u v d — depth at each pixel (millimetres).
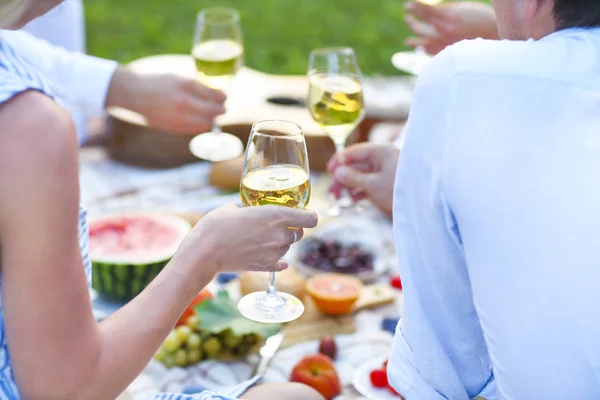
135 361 1326
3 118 1147
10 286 1186
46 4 1337
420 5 2713
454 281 1442
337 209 2578
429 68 1358
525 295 1301
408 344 1532
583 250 1252
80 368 1245
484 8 2707
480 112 1296
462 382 1538
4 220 1158
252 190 1606
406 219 1435
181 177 2959
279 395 1693
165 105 2498
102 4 7777
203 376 1958
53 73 2484
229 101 3205
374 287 2295
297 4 8133
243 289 2160
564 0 1305
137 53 6508
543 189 1262
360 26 7527
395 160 2074
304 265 2348
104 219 2348
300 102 3299
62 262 1185
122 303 2164
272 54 6742
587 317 1270
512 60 1299
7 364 1256
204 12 2846
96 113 2543
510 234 1292
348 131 2352
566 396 1323
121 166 3070
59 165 1158
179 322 2068
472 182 1306
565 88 1264
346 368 2006
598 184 1241
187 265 1411
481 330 1501
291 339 2088
